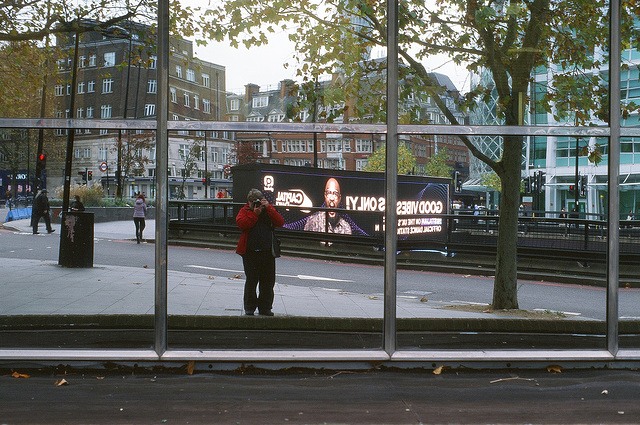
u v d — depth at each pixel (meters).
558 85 6.66
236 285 9.76
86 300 7.60
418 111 6.39
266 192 16.42
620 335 5.55
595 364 5.07
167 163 5.06
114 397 4.20
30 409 3.92
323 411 3.98
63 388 4.38
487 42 6.59
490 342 5.45
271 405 4.09
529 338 5.50
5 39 5.89
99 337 5.29
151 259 14.15
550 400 4.26
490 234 14.54
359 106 5.91
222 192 17.11
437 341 5.39
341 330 5.58
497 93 6.62
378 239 15.59
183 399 4.18
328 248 16.08
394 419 3.85
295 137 8.02
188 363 4.88
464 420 3.84
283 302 8.20
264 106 5.58
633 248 13.44
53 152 15.48
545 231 14.07
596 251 13.57
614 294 5.10
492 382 4.69
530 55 6.71
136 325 5.56
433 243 15.08
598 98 6.61
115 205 24.05
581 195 14.48
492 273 14.17
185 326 5.56
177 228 17.94
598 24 6.55
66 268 10.92
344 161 7.58
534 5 6.68
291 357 4.93
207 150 8.83
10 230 21.66
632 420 3.87
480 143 8.40
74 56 5.81
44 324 5.49
